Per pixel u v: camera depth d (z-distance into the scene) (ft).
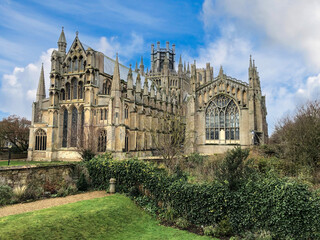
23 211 76.43
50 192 101.45
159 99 319.68
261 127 236.84
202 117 262.06
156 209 87.71
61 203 87.20
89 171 115.44
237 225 70.64
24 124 359.46
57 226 64.18
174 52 538.88
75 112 249.34
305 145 112.27
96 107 235.81
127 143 252.01
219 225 71.67
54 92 247.70
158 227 76.23
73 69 254.88
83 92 244.83
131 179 99.86
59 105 252.62
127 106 255.09
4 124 301.43
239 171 76.02
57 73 252.62
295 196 63.57
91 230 67.51
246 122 239.91
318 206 60.90
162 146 171.32
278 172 107.14
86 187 110.01
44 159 241.55
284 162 114.52
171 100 358.64
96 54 249.96
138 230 73.36
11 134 301.43
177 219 80.02
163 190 87.71
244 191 71.97
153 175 92.63
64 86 254.06
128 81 263.08
